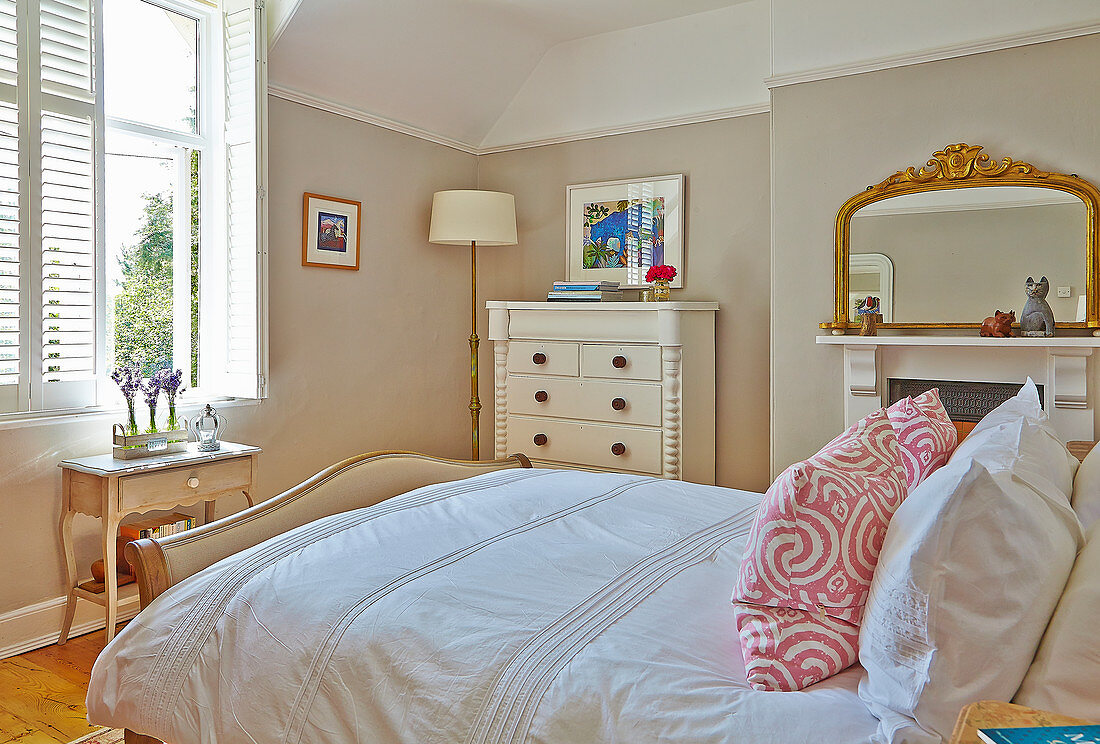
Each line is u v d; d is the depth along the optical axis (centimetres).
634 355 370
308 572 155
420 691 124
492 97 436
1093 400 286
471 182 462
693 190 396
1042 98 289
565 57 429
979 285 303
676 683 114
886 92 315
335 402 378
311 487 204
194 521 300
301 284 360
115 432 269
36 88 259
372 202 394
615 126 414
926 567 98
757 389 383
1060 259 289
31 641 268
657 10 384
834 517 119
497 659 123
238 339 326
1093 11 280
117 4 305
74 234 273
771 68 338
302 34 331
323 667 133
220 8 326
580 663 120
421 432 430
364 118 386
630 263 413
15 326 258
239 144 323
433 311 436
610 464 380
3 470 259
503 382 415
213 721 141
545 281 445
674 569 159
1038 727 72
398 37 361
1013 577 96
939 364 312
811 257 332
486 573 153
